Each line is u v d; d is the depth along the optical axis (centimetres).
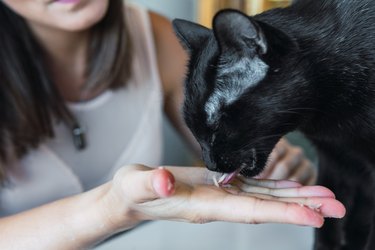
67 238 48
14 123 63
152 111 73
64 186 68
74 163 70
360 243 53
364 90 46
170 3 106
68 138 68
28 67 63
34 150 65
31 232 49
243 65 43
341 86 46
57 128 67
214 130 44
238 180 44
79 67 68
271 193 41
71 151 69
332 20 46
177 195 38
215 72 43
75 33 65
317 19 46
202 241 60
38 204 68
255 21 40
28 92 63
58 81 68
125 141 73
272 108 43
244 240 60
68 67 68
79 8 59
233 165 44
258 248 58
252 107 43
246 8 83
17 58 62
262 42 41
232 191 41
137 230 63
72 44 66
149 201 39
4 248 49
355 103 46
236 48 42
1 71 62
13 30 63
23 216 51
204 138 45
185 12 106
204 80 44
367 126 47
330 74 45
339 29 46
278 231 61
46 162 66
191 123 45
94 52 68
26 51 63
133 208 41
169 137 98
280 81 43
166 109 80
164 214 40
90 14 59
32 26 64
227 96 43
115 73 69
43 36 65
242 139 44
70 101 69
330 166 53
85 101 70
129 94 72
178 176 44
